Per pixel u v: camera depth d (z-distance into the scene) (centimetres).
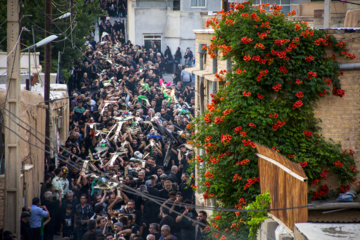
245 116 2605
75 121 5538
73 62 8294
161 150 4734
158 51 10900
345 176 2641
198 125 2880
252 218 2352
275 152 2402
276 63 2622
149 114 5675
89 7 9150
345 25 4609
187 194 3884
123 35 11662
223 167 2673
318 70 2622
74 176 3972
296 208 2108
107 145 4734
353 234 1841
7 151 3372
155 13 11356
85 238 3119
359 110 2666
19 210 3403
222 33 2759
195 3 11419
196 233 3178
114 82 7381
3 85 5056
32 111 4134
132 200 3350
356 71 2658
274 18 2670
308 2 7169
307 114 2644
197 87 4200
